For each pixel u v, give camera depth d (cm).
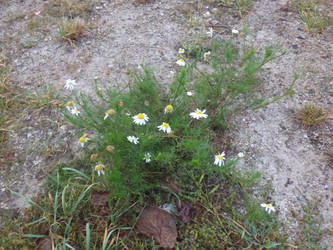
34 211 60
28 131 74
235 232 57
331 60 89
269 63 88
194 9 107
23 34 98
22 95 81
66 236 56
